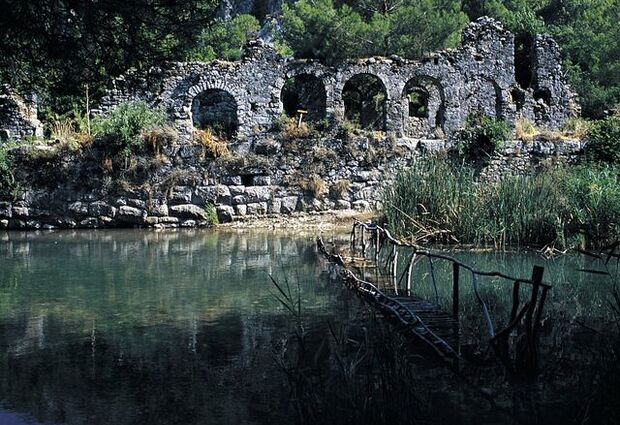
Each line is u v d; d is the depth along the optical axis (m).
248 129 25.28
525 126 28.48
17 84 8.30
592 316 10.44
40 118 26.34
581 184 17.75
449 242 17.86
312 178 24.31
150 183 23.36
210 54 29.98
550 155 26.06
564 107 30.92
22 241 19.73
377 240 14.85
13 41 7.51
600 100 34.88
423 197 18.27
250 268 14.79
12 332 9.64
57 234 21.55
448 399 7.08
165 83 24.80
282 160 24.25
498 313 10.57
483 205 17.97
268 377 7.75
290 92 30.69
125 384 7.55
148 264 15.41
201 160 23.69
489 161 25.69
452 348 8.54
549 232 17.44
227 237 20.58
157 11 7.77
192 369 8.02
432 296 11.75
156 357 8.47
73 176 23.11
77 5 7.34
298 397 6.75
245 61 25.27
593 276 13.69
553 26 39.19
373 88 30.88
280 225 23.27
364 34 29.53
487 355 8.39
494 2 37.41
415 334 9.12
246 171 23.91
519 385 7.48
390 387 6.65
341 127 24.97
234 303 11.34
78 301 11.55
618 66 36.75
